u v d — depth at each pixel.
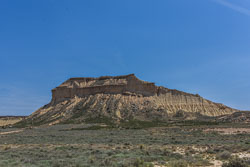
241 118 101.06
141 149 32.34
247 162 19.80
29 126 128.50
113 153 28.02
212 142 44.09
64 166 19.58
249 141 44.09
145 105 145.62
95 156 25.03
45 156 26.27
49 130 92.94
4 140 55.31
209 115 134.25
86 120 128.62
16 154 28.00
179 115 130.75
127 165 19.39
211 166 20.23
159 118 125.56
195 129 78.44
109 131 82.44
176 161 21.30
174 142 45.12
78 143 45.88
